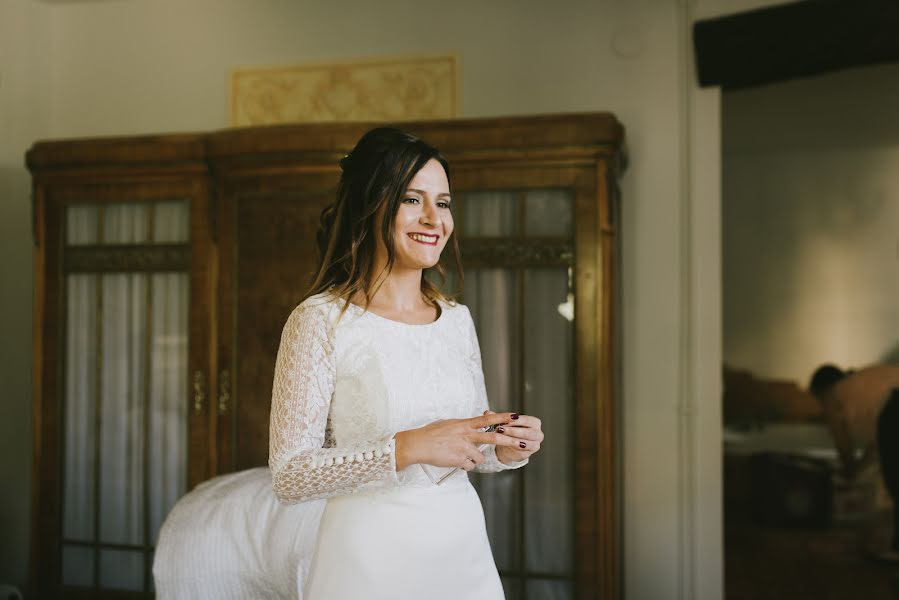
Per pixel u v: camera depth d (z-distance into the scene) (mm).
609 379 3268
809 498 5805
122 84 4488
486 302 3373
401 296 1564
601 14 3975
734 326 8250
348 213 1529
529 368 3330
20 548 4316
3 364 4230
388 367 1455
